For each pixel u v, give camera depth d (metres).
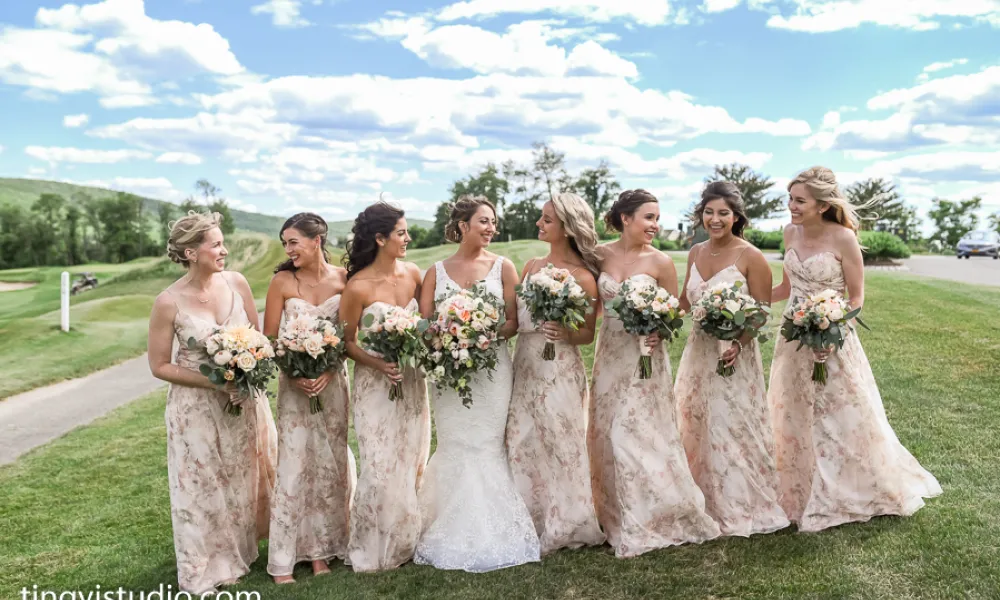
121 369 12.88
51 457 7.57
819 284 4.50
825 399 4.36
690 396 4.62
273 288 4.37
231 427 4.15
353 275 4.36
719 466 4.38
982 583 3.49
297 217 4.29
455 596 3.72
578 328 4.28
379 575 4.04
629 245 4.43
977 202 76.44
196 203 55.94
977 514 4.25
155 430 8.40
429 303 4.47
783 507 4.57
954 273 23.95
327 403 4.29
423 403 4.47
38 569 4.62
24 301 31.39
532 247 25.91
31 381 11.59
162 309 4.02
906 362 8.30
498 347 4.39
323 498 4.28
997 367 7.77
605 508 4.45
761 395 4.41
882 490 4.29
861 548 3.94
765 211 63.06
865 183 53.56
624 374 4.33
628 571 3.90
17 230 83.06
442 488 4.38
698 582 3.71
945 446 5.54
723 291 4.17
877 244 28.27
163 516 5.54
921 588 3.49
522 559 4.12
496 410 4.38
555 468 4.33
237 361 3.82
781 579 3.67
